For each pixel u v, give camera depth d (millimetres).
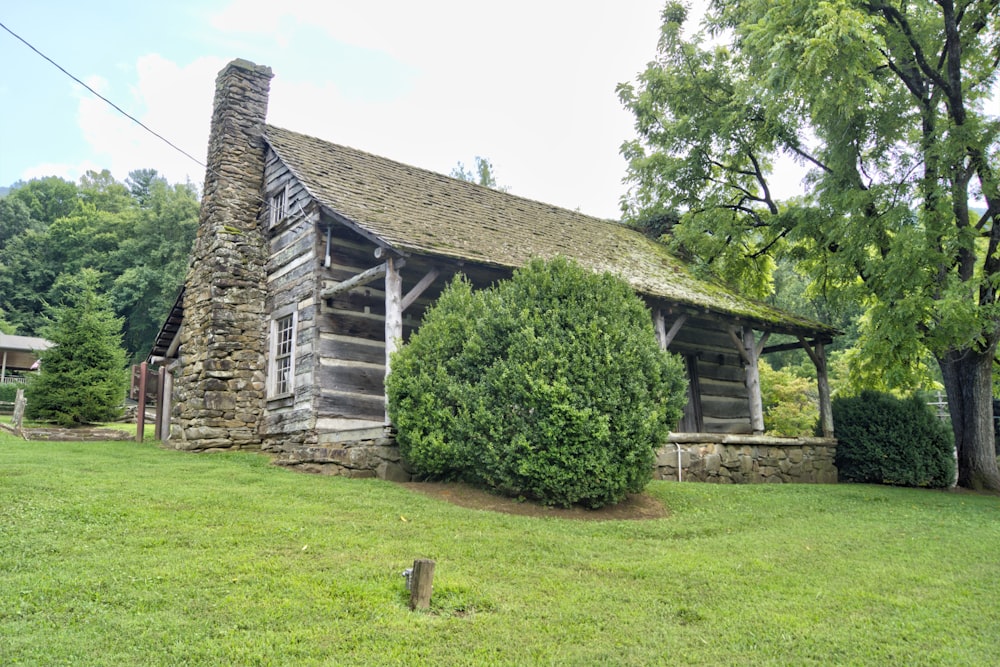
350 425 11641
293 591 4605
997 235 12445
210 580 4719
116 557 5086
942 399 21734
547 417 7867
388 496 7883
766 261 17609
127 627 3943
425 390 8875
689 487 10117
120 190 67750
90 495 6887
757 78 13602
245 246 13641
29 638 3744
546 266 9344
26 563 4871
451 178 16281
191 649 3723
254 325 13398
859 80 11289
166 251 43531
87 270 20891
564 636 4215
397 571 5152
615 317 8602
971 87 13359
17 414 16312
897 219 11328
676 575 5551
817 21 10742
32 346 41781
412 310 12703
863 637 4379
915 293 11164
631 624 4461
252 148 14328
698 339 16391
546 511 7820
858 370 14750
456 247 11109
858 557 6582
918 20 12789
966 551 7062
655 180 17906
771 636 4340
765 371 21922
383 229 10680
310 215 12344
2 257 51938
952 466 13305
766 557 6336
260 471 9711
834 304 13375
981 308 10742
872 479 13750
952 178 11828
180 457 11172
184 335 14062
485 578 5168
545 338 8242
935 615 4871
